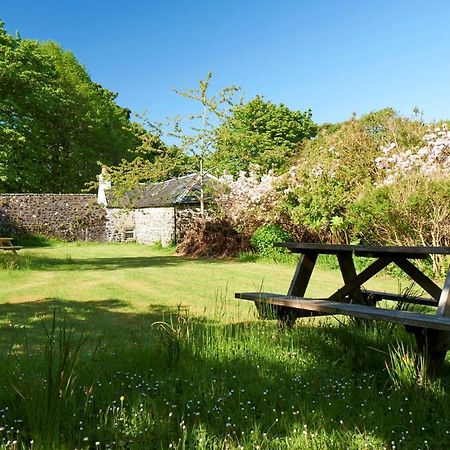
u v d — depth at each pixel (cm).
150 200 2480
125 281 979
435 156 1170
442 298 375
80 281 970
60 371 277
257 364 373
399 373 342
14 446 237
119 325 575
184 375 350
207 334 420
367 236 1264
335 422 276
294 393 322
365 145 1509
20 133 2653
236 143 1959
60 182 3450
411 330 360
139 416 279
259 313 505
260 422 277
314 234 1553
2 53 2631
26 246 2409
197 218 1958
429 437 261
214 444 247
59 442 241
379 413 285
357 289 536
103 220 2834
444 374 367
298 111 3644
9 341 483
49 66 2848
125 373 349
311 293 823
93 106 3459
